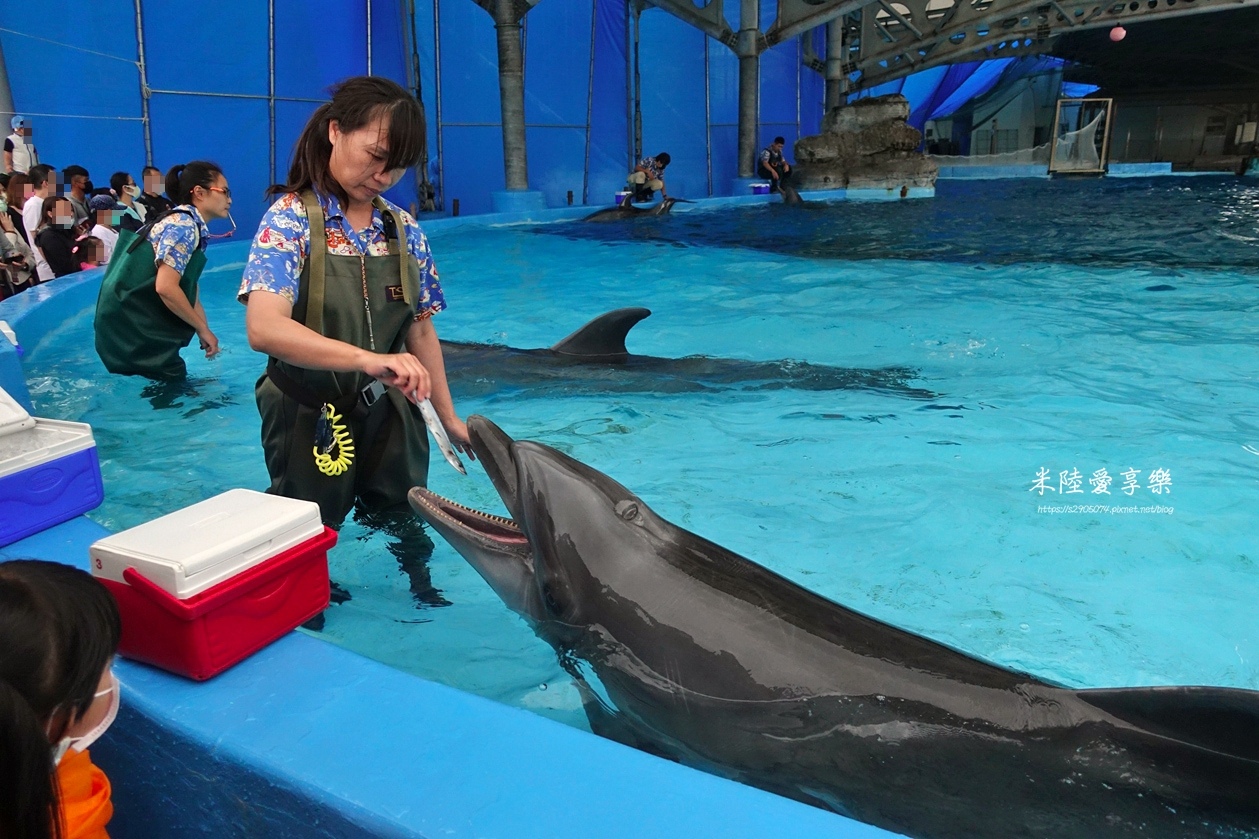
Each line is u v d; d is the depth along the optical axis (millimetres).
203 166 4855
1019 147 32312
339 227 2549
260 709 1538
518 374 5293
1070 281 8703
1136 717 1626
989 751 1669
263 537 1732
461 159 17141
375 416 2869
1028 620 2578
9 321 5523
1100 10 22734
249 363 5750
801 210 17375
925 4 23938
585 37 18984
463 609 2635
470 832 1224
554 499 2277
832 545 3066
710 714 1900
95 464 2408
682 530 2211
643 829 1212
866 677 1814
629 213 16547
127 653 1718
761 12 21766
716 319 7301
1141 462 3826
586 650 2168
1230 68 30531
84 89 11273
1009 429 4297
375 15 15125
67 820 1229
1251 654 2412
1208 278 8664
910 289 8484
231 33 12844
